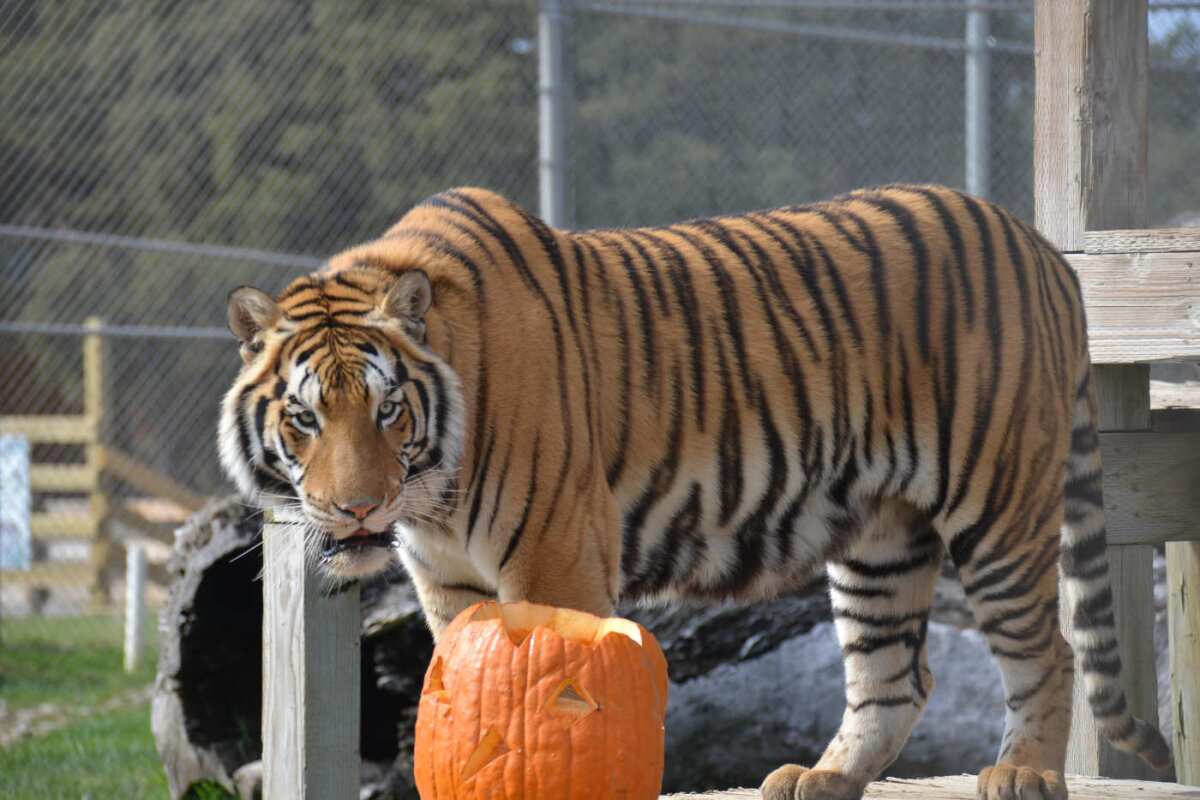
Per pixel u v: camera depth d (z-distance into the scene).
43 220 25.59
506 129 22.17
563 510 6.40
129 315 26.05
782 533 7.23
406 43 22.23
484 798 5.54
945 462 7.27
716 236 7.21
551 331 6.50
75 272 26.52
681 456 6.90
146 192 24.86
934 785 8.05
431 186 22.19
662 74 23.89
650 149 23.78
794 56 23.55
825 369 7.10
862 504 7.35
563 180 15.74
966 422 7.23
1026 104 22.55
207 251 16.64
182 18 23.20
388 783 10.76
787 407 7.05
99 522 23.06
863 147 23.28
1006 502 7.28
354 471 5.83
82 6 22.23
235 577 11.38
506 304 6.45
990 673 11.02
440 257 6.47
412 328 6.12
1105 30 9.05
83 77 22.56
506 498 6.37
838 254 7.22
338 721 6.23
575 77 24.47
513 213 6.79
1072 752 9.35
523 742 5.52
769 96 23.48
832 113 23.38
